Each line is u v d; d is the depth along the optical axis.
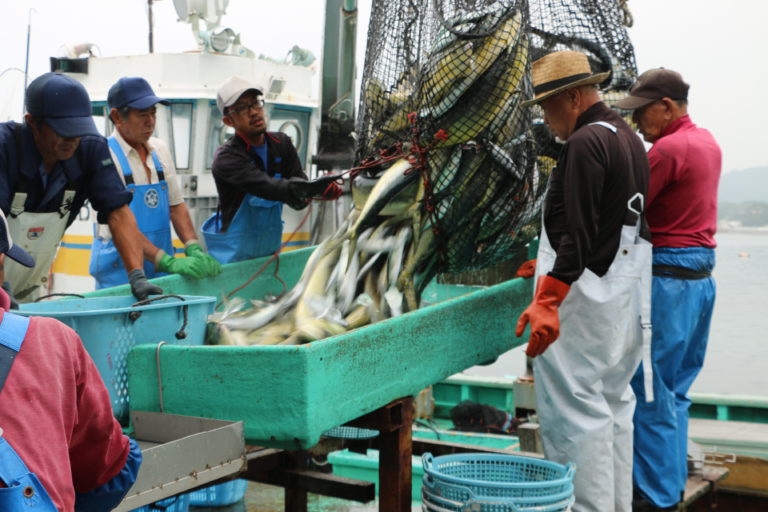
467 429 5.69
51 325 1.66
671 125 3.69
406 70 3.93
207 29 6.77
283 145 4.55
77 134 3.16
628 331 3.11
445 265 3.85
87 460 1.78
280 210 4.64
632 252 3.07
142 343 2.85
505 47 3.49
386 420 3.00
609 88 4.20
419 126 3.63
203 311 3.15
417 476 4.52
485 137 3.59
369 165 3.83
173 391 2.71
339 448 4.65
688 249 3.55
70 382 1.64
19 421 1.53
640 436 3.55
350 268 3.57
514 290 3.90
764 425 4.74
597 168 2.91
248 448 3.92
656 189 3.53
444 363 3.33
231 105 4.25
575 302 3.06
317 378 2.56
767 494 4.18
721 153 3.71
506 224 3.78
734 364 11.71
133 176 4.48
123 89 4.34
